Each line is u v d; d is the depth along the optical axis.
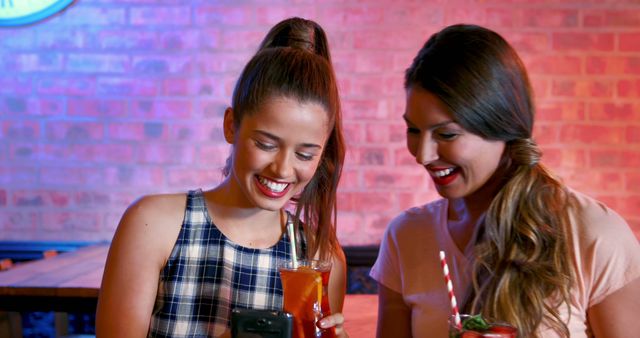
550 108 3.90
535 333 1.51
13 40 3.96
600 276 1.52
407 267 1.74
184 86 3.97
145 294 1.47
